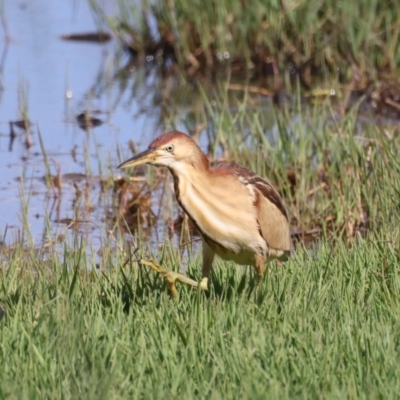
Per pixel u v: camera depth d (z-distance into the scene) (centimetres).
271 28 1991
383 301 840
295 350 707
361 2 1905
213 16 2044
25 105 1628
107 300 848
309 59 1938
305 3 1956
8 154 1552
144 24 2125
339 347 708
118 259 979
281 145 1391
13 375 670
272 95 1848
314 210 1276
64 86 1897
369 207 1216
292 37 1983
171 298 865
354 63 1848
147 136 1619
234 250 884
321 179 1348
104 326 750
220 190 867
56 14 2391
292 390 643
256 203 880
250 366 677
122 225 1289
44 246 1163
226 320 782
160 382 655
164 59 2114
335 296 825
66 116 1730
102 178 1418
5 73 1958
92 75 1988
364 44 1864
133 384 652
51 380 655
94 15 2377
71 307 794
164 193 1353
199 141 1573
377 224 1188
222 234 871
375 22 1892
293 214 1265
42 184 1422
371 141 1332
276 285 882
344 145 1332
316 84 1883
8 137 1630
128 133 1642
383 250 968
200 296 822
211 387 650
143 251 1036
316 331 743
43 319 745
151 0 2222
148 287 888
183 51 2059
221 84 1941
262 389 633
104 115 1742
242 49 2034
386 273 905
